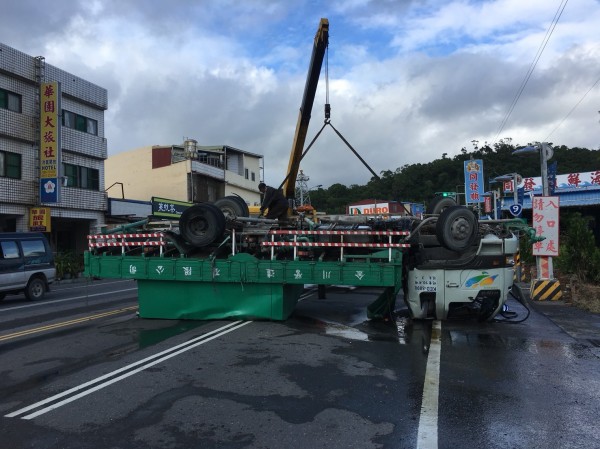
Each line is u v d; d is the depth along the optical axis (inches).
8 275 530.0
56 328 354.0
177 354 265.3
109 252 383.9
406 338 307.0
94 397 199.0
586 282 550.6
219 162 1760.6
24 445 155.3
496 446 153.7
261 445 154.5
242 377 223.9
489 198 1102.4
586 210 1737.2
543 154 549.0
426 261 347.6
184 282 362.0
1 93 869.8
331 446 153.6
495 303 346.9
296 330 327.3
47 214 897.5
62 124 1012.5
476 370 237.1
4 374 235.8
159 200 1240.2
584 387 211.3
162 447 153.4
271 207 422.6
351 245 331.9
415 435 161.3
